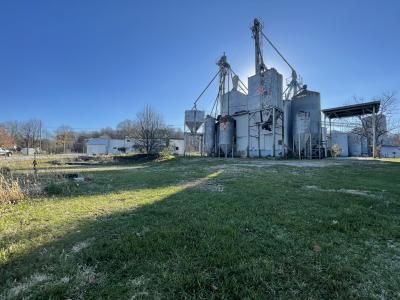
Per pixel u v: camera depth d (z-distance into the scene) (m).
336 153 27.62
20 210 4.36
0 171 10.20
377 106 22.77
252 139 26.95
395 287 1.90
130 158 24.52
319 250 2.53
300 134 23.33
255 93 24.16
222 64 31.84
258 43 26.20
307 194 5.29
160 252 2.49
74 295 1.84
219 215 3.75
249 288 1.89
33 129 52.88
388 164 13.80
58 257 2.43
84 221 3.63
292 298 1.77
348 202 4.51
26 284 1.98
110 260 2.36
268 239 2.82
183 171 11.57
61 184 7.04
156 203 4.71
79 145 56.03
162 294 1.83
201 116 35.22
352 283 1.95
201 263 2.26
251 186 6.43
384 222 3.36
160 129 35.28
